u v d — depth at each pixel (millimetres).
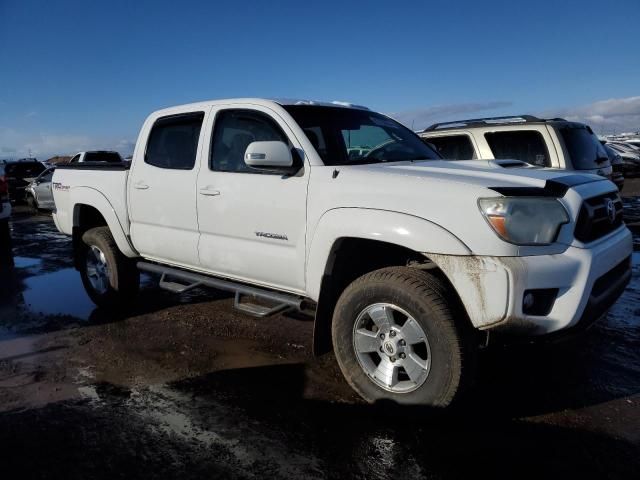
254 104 3992
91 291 5648
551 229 2816
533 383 3562
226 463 2699
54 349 4387
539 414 3150
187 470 2645
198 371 3865
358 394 3383
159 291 6211
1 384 3699
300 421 3104
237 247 3939
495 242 2744
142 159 4758
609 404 3262
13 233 12297
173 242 4488
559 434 2928
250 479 2568
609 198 3430
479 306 2781
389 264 3533
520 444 2832
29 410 3289
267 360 4059
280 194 3607
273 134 3830
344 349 3314
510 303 2711
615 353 4070
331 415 3176
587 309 2900
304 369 3875
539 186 2891
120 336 4660
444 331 2854
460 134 8117
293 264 3584
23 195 20219
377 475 2588
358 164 3672
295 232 3547
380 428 3012
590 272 2859
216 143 4164
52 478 2594
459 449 2795
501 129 7738
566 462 2664
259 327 4840
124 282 5316
